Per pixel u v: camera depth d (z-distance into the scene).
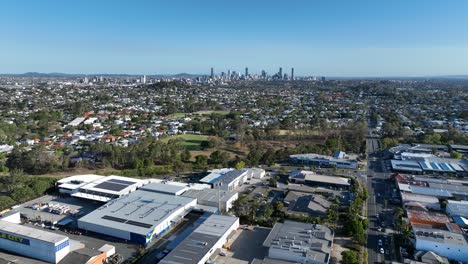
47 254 69.25
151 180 117.75
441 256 73.00
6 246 74.25
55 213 95.44
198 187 109.88
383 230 86.06
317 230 78.62
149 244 79.06
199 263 66.25
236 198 104.94
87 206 100.88
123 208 91.31
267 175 133.62
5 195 106.88
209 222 84.00
